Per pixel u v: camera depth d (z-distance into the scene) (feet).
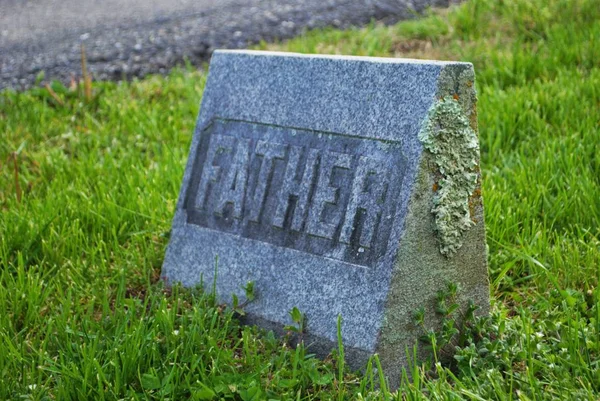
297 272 4.82
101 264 5.43
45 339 4.70
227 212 5.11
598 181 5.72
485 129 6.39
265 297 4.90
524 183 5.70
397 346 4.57
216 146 5.18
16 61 9.75
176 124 7.14
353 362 4.60
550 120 6.42
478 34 8.02
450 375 4.46
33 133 7.14
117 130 7.11
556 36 7.46
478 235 4.69
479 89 7.02
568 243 5.25
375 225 4.60
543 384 4.39
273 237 4.93
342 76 4.78
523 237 5.33
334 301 4.68
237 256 5.03
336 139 4.78
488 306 4.79
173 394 4.41
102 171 6.45
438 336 4.63
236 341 4.83
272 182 4.96
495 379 4.36
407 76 4.59
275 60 5.02
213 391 4.41
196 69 8.85
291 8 10.68
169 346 4.65
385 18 9.74
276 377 4.46
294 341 4.77
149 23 11.03
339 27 9.58
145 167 6.57
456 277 4.67
